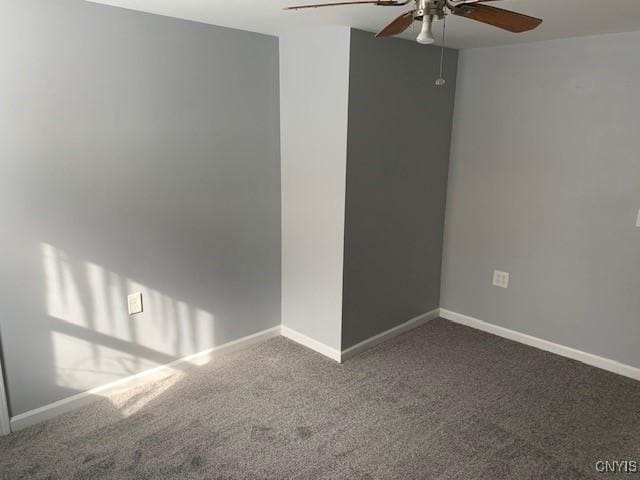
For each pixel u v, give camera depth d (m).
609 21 2.44
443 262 3.78
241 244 3.12
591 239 3.00
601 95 2.83
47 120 2.21
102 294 2.55
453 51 3.34
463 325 3.72
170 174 2.68
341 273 2.99
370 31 2.73
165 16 2.49
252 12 2.36
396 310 3.47
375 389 2.81
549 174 3.10
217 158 2.88
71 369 2.53
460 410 2.61
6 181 2.15
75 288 2.45
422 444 2.33
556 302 3.22
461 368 3.06
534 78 3.07
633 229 2.83
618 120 2.79
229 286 3.12
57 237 2.35
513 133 3.22
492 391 2.80
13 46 2.07
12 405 2.37
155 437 2.36
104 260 2.52
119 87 2.40
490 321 3.58
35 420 2.44
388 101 2.97
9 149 2.13
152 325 2.80
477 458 2.24
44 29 2.13
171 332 2.90
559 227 3.12
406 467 2.18
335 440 2.36
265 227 3.23
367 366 3.08
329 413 2.57
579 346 3.17
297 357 3.19
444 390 2.81
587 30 2.66
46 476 2.09
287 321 3.46
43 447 2.27
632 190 2.80
